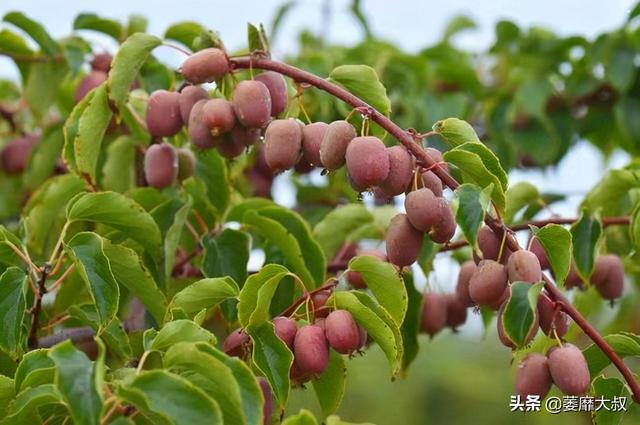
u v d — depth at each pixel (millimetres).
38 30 1395
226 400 998
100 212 1153
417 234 1063
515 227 1291
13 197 1542
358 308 1072
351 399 2633
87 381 967
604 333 1518
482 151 1072
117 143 1339
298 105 1142
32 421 1036
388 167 1053
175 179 1240
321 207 1551
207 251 1246
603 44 1618
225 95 1156
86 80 1405
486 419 2799
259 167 1495
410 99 1590
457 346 2928
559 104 1659
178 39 1331
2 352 1146
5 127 1665
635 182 1338
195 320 1071
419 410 2771
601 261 1277
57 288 1313
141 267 1150
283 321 1083
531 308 1021
